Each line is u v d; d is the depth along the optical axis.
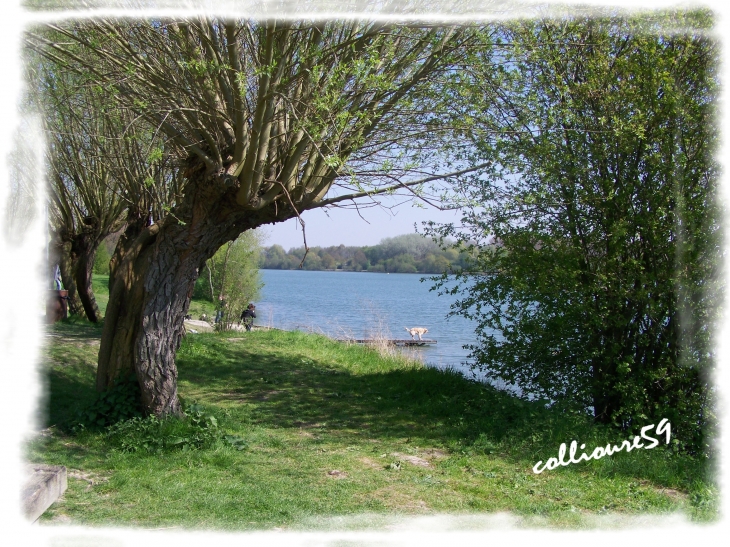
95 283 38.56
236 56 6.79
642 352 8.59
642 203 8.26
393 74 7.66
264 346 15.90
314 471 6.39
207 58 7.31
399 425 8.59
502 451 7.45
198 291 33.91
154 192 11.91
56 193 15.32
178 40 7.27
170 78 7.34
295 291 82.38
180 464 6.36
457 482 6.28
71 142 12.77
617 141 8.15
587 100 8.56
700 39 7.99
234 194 7.39
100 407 7.38
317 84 7.11
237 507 5.25
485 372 9.84
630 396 8.19
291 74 7.57
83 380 9.73
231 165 7.28
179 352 13.22
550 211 8.78
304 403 9.85
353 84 7.65
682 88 8.15
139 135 9.30
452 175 8.57
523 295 8.92
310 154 8.20
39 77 8.88
